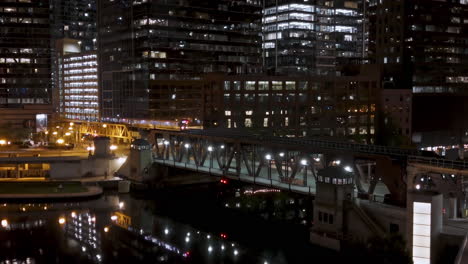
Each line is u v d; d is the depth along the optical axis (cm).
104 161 13362
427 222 6216
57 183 12331
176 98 19000
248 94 15938
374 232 7094
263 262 7681
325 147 8694
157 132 13025
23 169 13188
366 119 17538
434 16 19312
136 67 18938
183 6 19075
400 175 7362
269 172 9531
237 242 8644
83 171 13125
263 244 8500
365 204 7469
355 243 7225
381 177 7600
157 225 9762
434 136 19262
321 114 16925
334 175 7525
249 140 10031
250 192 12594
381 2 19800
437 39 19412
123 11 19525
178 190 12925
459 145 18525
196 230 9438
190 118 18562
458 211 7256
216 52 19962
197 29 19462
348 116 17262
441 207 6353
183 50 19125
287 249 8250
